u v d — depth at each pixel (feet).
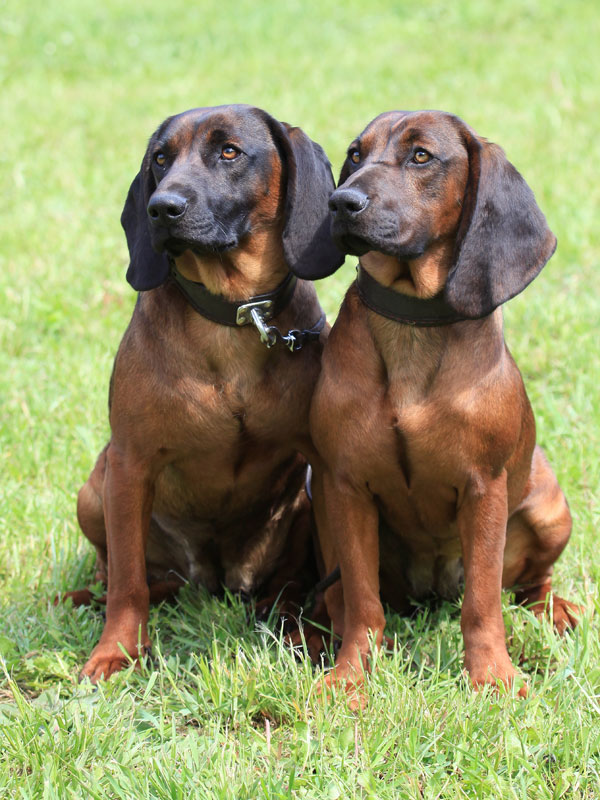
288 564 21.15
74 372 28.96
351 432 16.98
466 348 16.60
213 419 18.08
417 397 16.65
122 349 18.40
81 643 18.39
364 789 13.87
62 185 45.27
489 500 16.89
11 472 24.64
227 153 17.93
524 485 18.61
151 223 17.25
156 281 17.94
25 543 21.89
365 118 53.52
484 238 16.34
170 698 16.26
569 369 28.22
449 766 14.39
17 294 33.91
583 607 18.84
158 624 19.24
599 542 21.07
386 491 17.51
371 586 17.38
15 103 58.65
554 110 52.19
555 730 14.78
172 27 77.92
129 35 75.82
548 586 20.04
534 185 42.37
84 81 64.90
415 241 16.17
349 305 17.29
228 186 17.81
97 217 41.45
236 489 19.43
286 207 18.17
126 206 19.27
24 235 39.14
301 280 19.24
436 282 16.58
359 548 17.34
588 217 38.45
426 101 56.08
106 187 45.19
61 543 21.99
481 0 79.56
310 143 18.42
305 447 19.04
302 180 18.10
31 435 25.79
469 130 16.69
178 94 60.54
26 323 32.04
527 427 18.07
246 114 18.25
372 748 14.39
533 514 19.12
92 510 20.24
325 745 14.73
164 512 20.10
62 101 59.57
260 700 15.78
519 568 19.83
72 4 83.76
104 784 13.88
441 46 69.26
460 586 19.83
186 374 17.89
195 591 20.67
